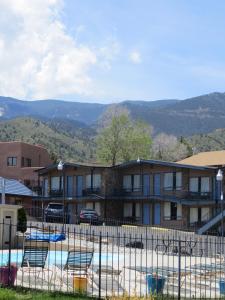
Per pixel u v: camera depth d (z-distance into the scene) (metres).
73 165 66.56
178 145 104.44
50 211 55.78
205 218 57.09
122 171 64.81
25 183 81.88
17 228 29.14
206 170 57.50
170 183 60.00
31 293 15.78
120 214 64.56
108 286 18.77
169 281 19.80
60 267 21.86
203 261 26.20
